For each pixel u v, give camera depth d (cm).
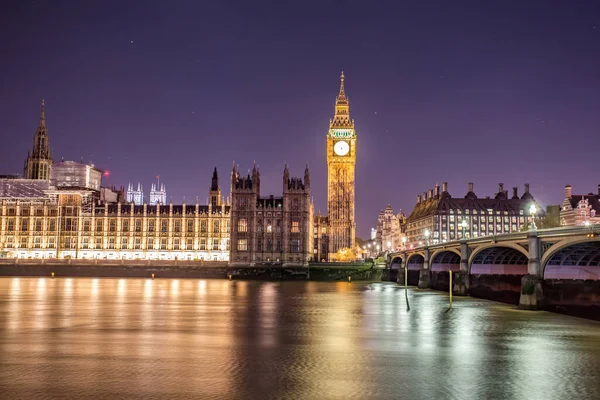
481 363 5469
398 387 4538
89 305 10394
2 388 4400
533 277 9969
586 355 5919
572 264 10219
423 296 13475
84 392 4297
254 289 15688
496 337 7025
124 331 7206
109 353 5738
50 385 4481
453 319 8775
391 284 19638
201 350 5944
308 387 4494
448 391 4438
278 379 4731
